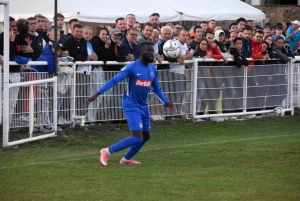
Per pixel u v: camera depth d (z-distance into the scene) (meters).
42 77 24.06
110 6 39.28
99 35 26.44
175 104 28.88
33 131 23.91
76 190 16.11
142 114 19.86
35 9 36.06
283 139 24.97
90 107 26.25
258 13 49.66
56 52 23.89
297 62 34.66
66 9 35.81
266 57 31.89
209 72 29.83
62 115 25.22
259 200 15.11
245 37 31.34
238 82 30.97
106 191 16.00
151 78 19.77
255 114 31.92
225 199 15.18
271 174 18.16
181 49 29.38
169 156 21.12
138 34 28.08
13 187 16.42
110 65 26.69
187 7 44.59
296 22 39.94
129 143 19.39
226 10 47.16
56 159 20.48
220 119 30.42
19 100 22.84
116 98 27.06
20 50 23.42
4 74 21.80
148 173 18.28
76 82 25.55
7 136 22.20
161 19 41.25
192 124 28.72
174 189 16.20
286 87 33.38
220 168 19.17
